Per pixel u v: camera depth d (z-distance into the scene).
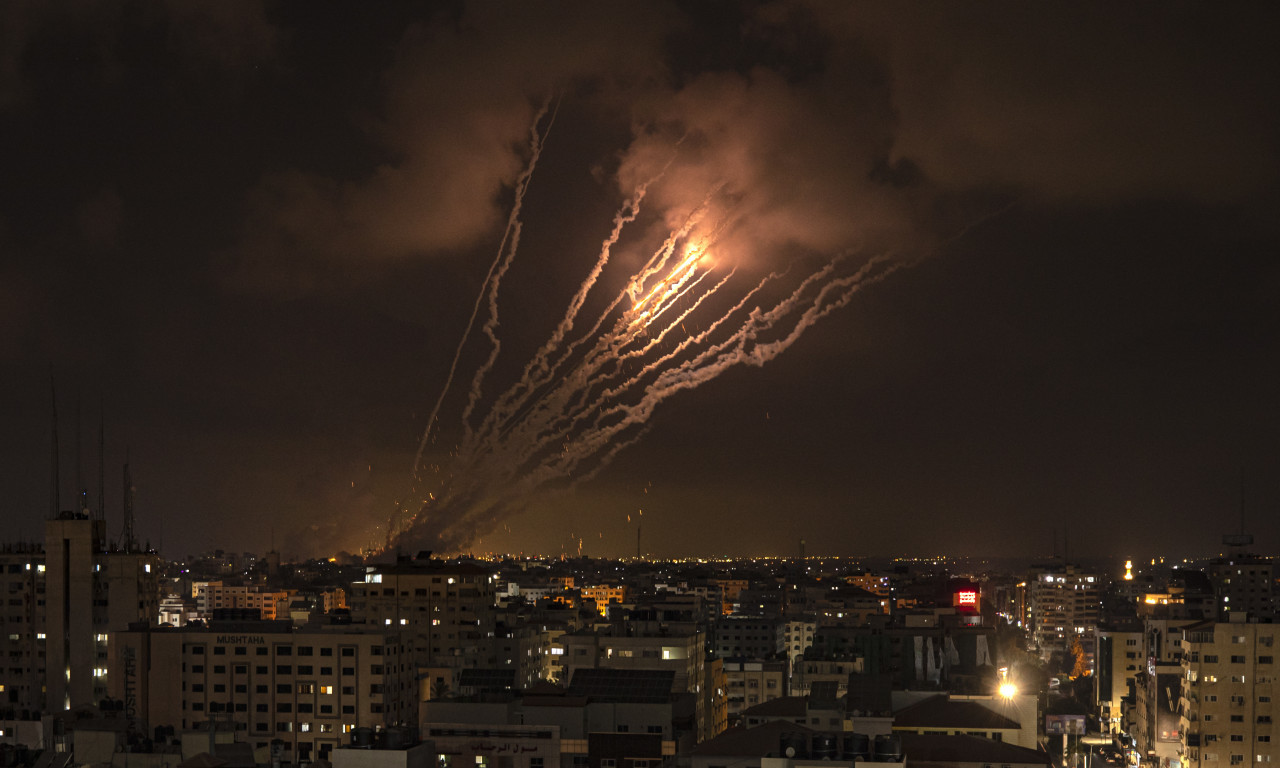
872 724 198.00
